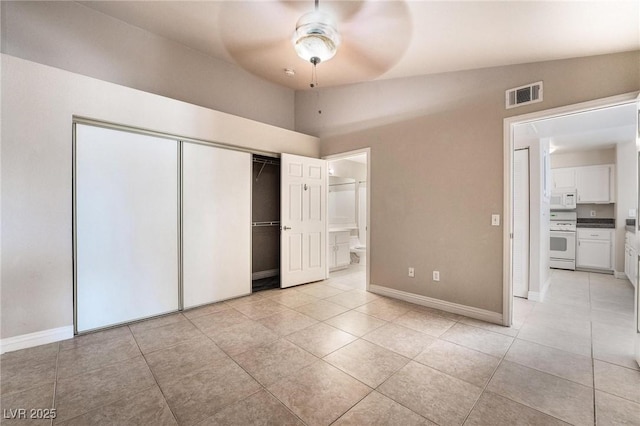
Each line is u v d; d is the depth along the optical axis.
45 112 2.26
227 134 3.40
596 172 5.11
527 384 1.78
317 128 4.51
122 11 2.96
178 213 3.02
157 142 2.87
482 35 2.15
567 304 3.29
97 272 2.53
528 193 3.48
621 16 1.67
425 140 3.23
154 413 1.53
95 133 2.51
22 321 2.19
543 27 1.91
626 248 4.36
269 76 4.05
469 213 2.91
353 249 6.02
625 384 1.78
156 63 3.43
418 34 2.29
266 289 3.90
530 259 3.46
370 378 1.85
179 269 3.03
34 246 2.23
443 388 1.75
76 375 1.87
